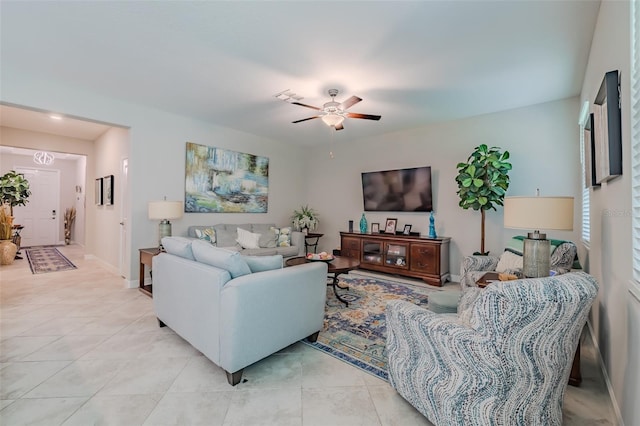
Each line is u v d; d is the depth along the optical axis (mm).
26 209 8008
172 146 4328
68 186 8633
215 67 2873
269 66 2832
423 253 4395
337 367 2055
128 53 2635
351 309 3195
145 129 4031
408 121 4566
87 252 6102
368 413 1601
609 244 1849
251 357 1887
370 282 4375
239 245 4699
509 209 2035
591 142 2312
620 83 1566
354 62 2738
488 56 2623
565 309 1214
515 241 3273
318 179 6469
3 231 5594
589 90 2643
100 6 2018
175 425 1495
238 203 5262
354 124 4762
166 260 2475
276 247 4926
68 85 3318
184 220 4508
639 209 1306
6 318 2861
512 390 1262
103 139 5520
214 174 4871
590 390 1816
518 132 3963
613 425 1535
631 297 1409
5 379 1866
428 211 4789
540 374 1281
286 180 6195
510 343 1229
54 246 8094
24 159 7930
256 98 3674
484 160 3693
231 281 1857
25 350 2240
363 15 2078
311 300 2322
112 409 1603
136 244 3979
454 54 2590
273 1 1944
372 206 5465
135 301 3396
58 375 1915
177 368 2012
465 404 1314
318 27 2225
